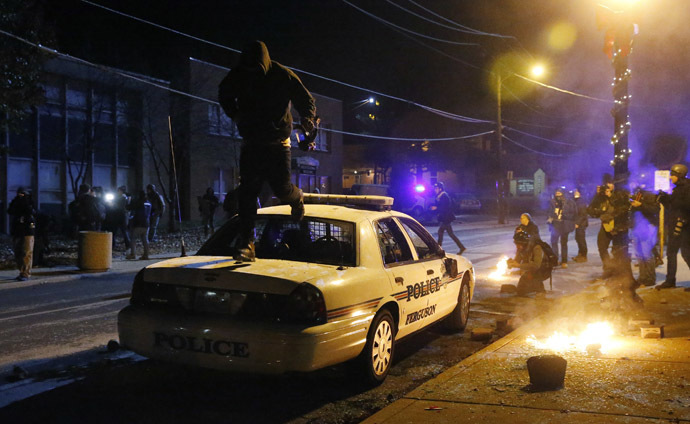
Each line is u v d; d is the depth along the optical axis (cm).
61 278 1173
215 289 436
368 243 509
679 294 898
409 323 554
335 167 3875
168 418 427
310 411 445
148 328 445
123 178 2592
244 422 421
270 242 532
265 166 469
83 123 2431
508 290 1001
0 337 680
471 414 409
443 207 1617
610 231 991
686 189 925
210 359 425
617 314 753
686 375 493
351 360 480
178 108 2681
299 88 468
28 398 466
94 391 485
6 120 1708
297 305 418
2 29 1586
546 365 459
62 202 2377
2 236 2130
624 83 1367
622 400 433
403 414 411
